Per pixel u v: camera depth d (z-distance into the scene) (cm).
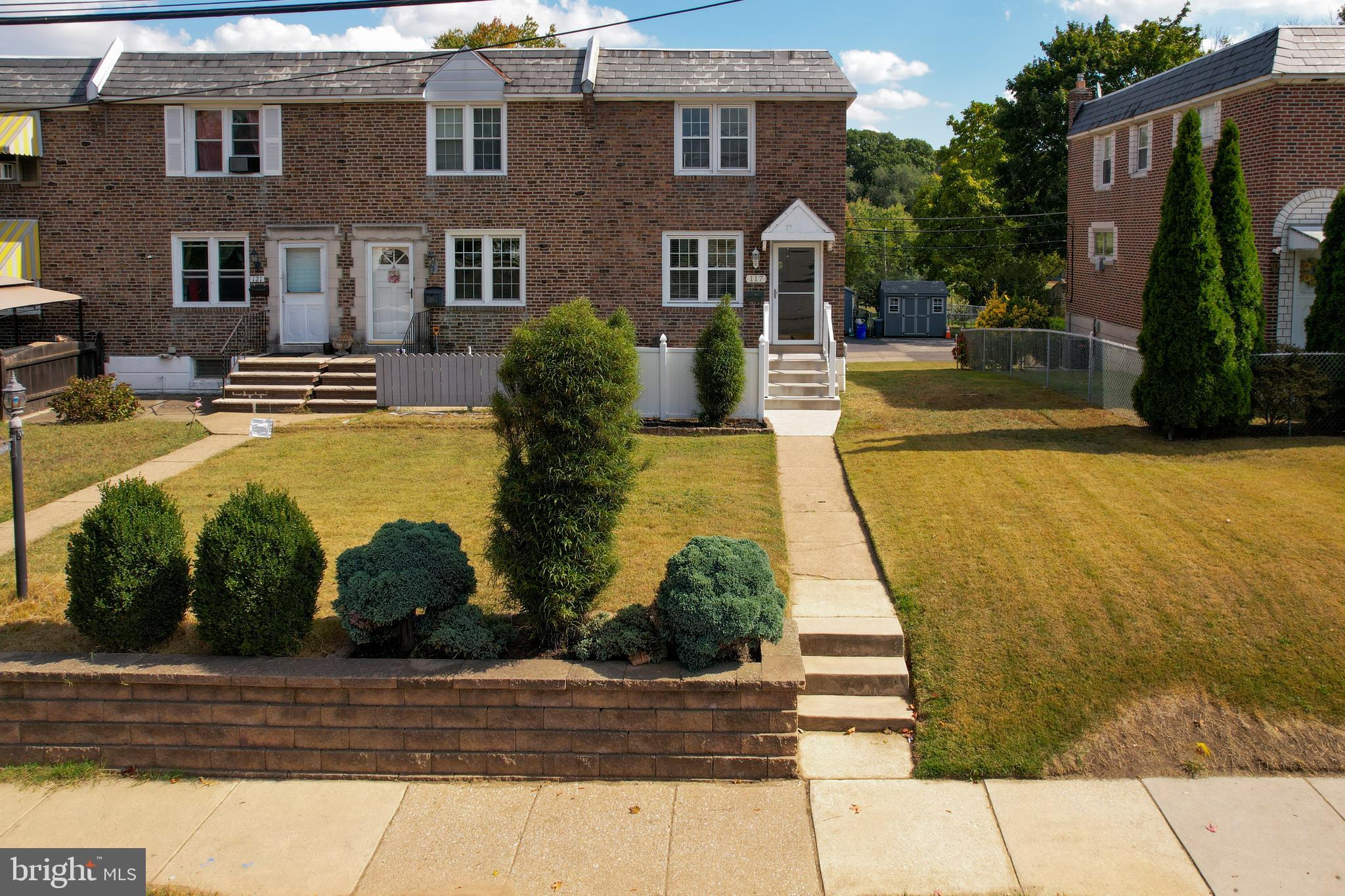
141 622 807
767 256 2181
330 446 1581
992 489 1241
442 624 796
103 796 741
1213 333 1461
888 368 2872
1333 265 1571
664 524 1152
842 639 878
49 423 1780
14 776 763
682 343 2203
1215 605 891
